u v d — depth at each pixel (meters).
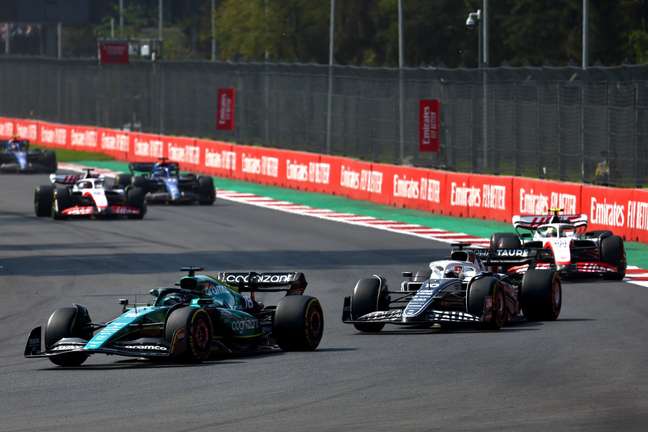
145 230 131.75
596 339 66.19
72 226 136.12
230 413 46.34
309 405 47.84
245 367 57.84
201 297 61.62
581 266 92.06
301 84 187.12
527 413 45.34
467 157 151.88
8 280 97.38
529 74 140.75
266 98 196.50
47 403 49.41
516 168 143.62
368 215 144.62
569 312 78.00
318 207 154.12
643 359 58.91
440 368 56.78
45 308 82.94
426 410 46.31
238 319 61.50
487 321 68.31
